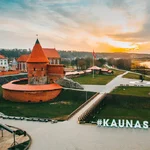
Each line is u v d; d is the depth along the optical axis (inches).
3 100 2778.1
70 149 1298.0
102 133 1544.0
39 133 1555.1
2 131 1526.8
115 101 2522.1
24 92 2667.3
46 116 2042.3
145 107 2325.3
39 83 3112.7
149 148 1311.5
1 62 6250.0
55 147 1325.0
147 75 5088.6
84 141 1409.9
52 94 2738.7
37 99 2652.6
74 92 2802.7
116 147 1321.4
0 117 1966.0
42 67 3117.6
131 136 1496.1
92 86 3248.0
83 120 1825.8
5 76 4355.3
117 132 1571.1
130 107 2363.4
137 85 3260.3
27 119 1881.2
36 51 3139.8
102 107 2395.4
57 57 5954.7
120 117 2050.9
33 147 1326.3
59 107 2380.7
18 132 1503.4
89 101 2358.5
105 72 5221.5
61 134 1528.1
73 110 2242.9
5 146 1354.6
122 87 3080.7
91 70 5310.0
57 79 3115.2
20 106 2465.6
